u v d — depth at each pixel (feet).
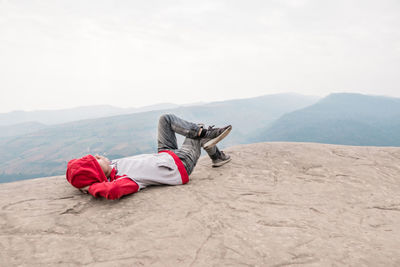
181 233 4.85
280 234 4.73
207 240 4.56
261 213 5.81
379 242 4.40
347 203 6.59
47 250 4.32
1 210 6.05
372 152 11.72
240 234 4.75
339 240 4.49
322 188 7.71
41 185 8.33
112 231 5.01
